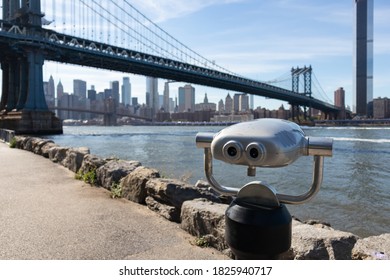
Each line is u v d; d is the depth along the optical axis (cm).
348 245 302
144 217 457
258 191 179
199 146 199
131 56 7394
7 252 337
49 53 6375
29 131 5850
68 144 4075
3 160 1128
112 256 328
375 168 2120
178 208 446
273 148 159
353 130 9438
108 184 636
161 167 1948
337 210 969
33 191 625
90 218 451
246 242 169
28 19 6569
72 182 716
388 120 13288
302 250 303
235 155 166
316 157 176
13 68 6919
